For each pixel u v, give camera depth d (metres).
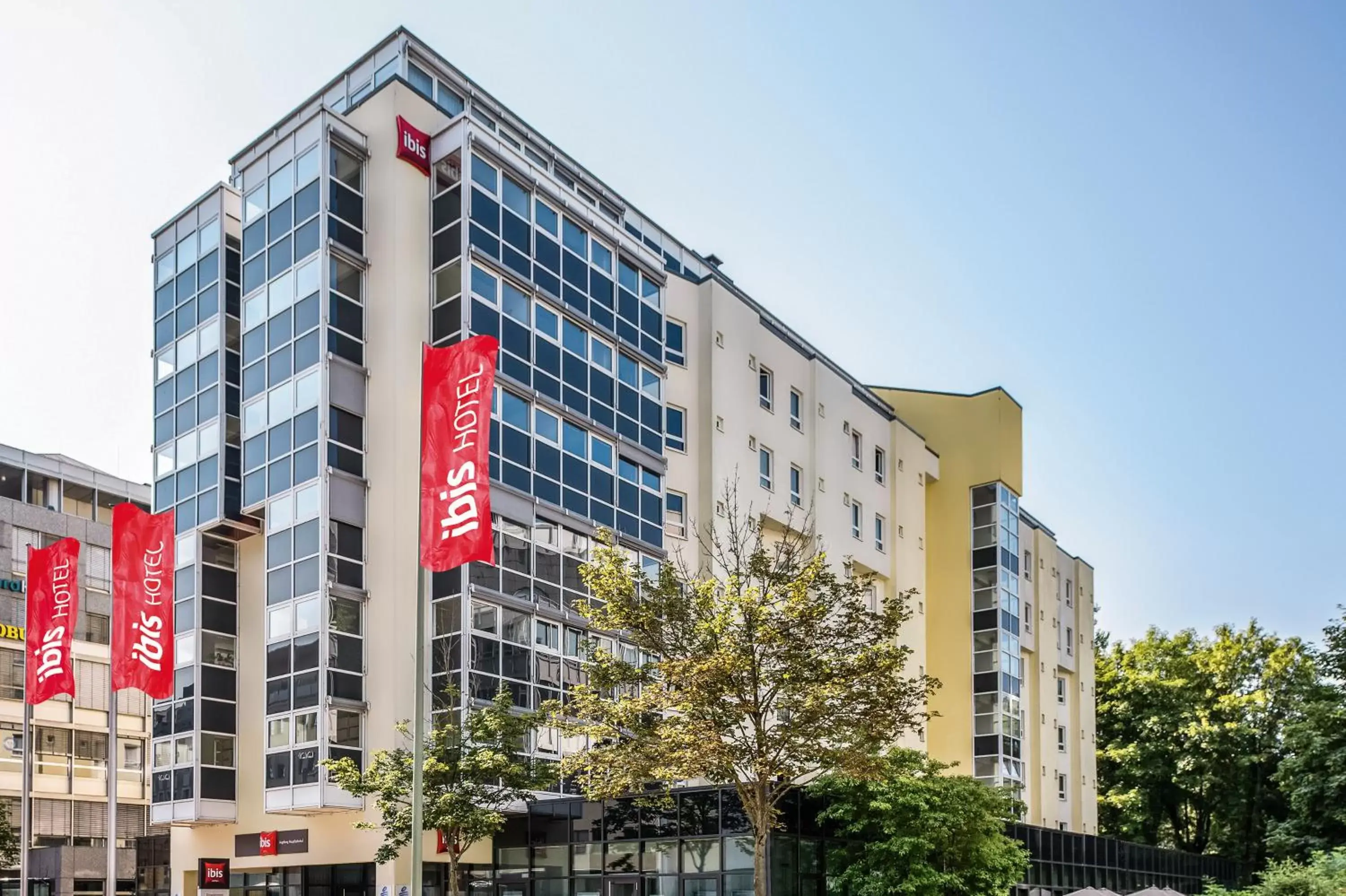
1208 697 64.62
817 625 27.44
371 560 33.78
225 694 36.53
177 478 38.34
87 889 51.31
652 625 27.09
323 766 30.98
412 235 34.97
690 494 41.78
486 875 33.72
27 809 38.09
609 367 38.53
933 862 31.00
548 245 36.81
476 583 32.47
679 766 25.77
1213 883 42.22
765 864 25.56
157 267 40.81
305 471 33.66
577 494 36.41
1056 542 68.00
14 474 62.25
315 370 33.81
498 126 40.16
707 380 42.41
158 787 36.72
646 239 45.25
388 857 28.78
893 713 27.34
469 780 28.70
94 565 64.25
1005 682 54.59
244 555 37.62
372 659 33.25
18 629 59.81
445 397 22.98
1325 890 35.41
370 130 35.84
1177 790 68.25
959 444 57.50
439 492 22.56
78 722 61.41
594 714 27.48
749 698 26.62
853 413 50.88
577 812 32.31
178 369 39.22
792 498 46.00
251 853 35.19
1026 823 50.78
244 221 37.19
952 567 56.50
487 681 32.41
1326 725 49.03
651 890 30.50
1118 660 71.44
